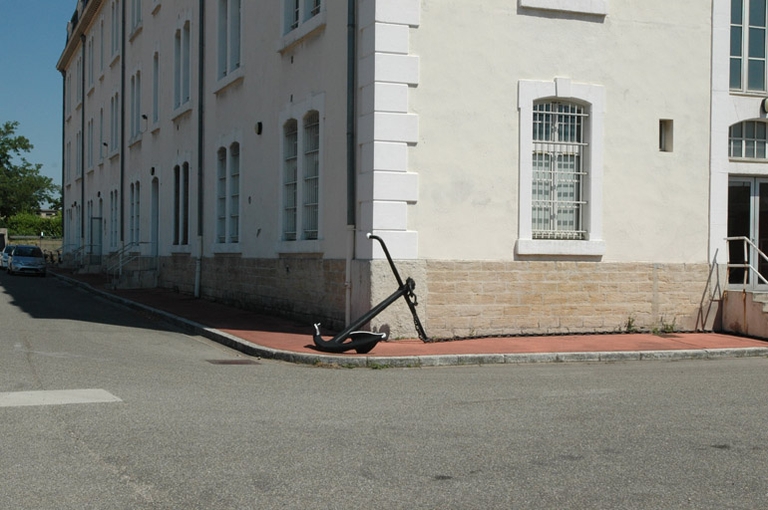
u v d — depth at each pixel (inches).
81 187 1807.3
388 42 521.7
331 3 581.6
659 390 370.6
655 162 587.5
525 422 297.4
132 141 1240.2
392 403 331.6
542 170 569.6
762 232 620.1
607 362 478.0
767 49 624.7
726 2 605.9
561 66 565.0
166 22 1052.5
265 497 207.6
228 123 815.1
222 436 268.7
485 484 220.7
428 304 528.4
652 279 583.2
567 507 203.0
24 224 3567.9
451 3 538.0
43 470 228.4
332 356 449.1
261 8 725.9
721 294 599.2
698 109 599.5
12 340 518.9
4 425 278.5
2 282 1321.4
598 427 290.4
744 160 610.9
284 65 669.9
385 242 518.0
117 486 215.3
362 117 534.0
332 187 576.1
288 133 673.6
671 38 593.0
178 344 537.0
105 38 1513.3
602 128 573.9
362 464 238.1
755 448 262.1
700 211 597.9
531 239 554.3
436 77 533.6
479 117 543.5
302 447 256.1
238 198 800.3
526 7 554.9
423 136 529.7
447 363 453.7
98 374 389.1
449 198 534.9
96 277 1419.8
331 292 574.2
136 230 1245.1
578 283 564.4
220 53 844.6
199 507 199.9
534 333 553.0
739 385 386.9
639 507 203.5
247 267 755.4
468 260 538.3
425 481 222.7
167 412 303.9
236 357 478.6
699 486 221.0
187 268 954.7
